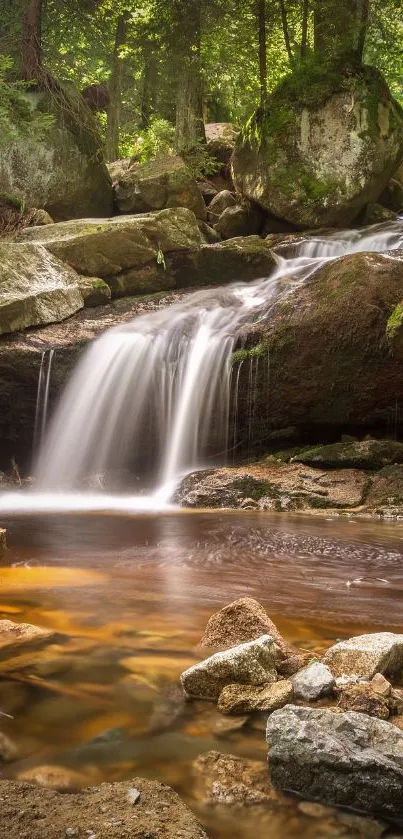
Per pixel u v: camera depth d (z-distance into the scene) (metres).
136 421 9.73
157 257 11.83
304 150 13.50
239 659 2.42
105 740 2.07
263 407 9.16
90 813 1.66
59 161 14.40
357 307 8.47
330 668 2.56
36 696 2.38
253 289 11.15
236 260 11.86
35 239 12.33
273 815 1.74
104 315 11.02
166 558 4.88
